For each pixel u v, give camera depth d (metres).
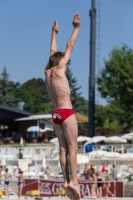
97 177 49.03
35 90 196.50
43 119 99.25
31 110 172.12
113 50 87.88
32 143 83.06
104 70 86.50
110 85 85.31
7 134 111.62
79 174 58.28
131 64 84.75
